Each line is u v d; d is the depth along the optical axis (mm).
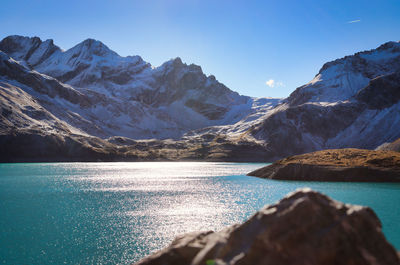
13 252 26094
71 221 37969
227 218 38688
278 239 9898
